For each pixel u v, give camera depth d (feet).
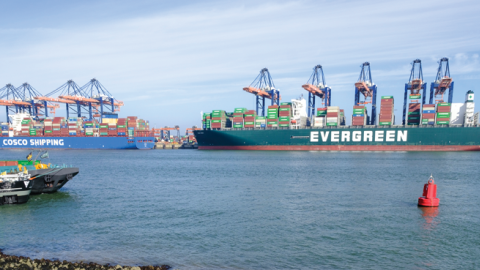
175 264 57.31
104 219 85.66
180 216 88.69
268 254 62.08
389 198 112.98
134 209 96.84
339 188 134.10
